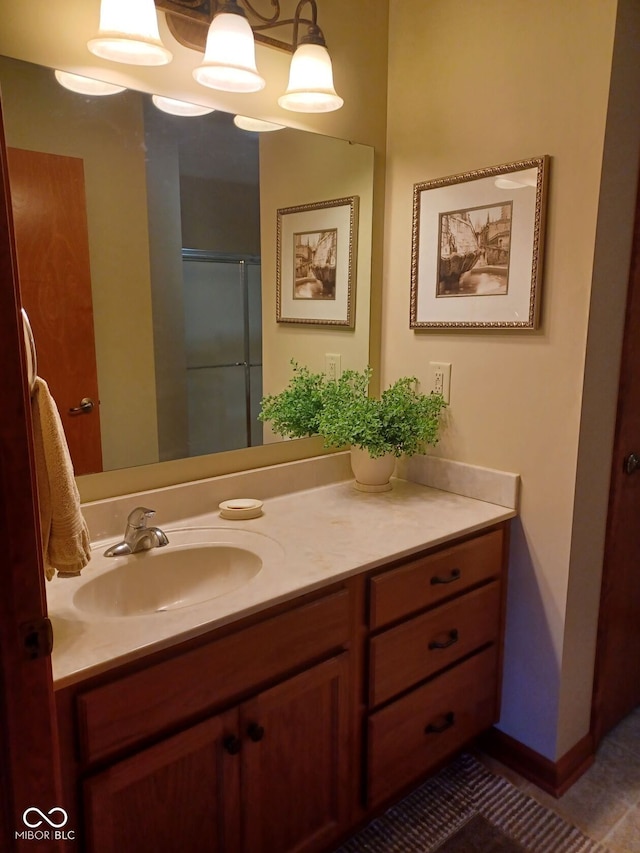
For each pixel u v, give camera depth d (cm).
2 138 68
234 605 112
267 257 169
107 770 98
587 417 155
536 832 156
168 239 150
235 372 167
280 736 123
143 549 135
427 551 147
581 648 172
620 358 163
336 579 127
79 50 128
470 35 164
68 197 133
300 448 185
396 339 197
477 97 164
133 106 138
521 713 175
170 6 137
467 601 160
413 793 169
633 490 181
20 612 74
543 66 149
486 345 171
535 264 155
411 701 150
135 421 150
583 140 144
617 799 168
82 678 93
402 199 188
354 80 178
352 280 189
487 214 165
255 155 161
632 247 158
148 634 102
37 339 132
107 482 146
